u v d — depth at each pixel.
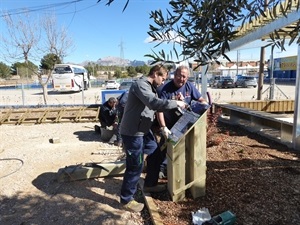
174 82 3.60
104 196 3.63
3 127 8.66
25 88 33.75
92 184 4.00
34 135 7.46
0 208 3.40
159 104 2.78
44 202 3.52
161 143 3.79
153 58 1.51
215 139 5.62
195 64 1.57
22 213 3.27
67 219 3.10
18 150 5.97
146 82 2.88
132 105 2.96
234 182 3.63
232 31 1.38
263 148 5.25
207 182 3.65
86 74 33.31
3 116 9.41
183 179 3.21
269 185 3.53
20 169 4.76
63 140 6.81
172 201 3.25
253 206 3.03
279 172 3.96
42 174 4.49
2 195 3.74
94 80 45.16
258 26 4.95
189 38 1.43
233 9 1.34
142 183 3.78
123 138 3.08
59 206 3.40
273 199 3.17
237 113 7.67
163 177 3.93
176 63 1.50
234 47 6.41
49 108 10.69
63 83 27.55
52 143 6.53
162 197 3.37
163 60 1.50
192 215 2.88
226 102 9.48
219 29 1.36
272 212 2.90
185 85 3.66
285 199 3.16
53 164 4.99
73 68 28.39
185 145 3.34
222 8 1.35
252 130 6.81
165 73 2.94
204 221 2.73
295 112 5.06
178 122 3.21
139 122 2.98
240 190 3.41
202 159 3.20
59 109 10.11
